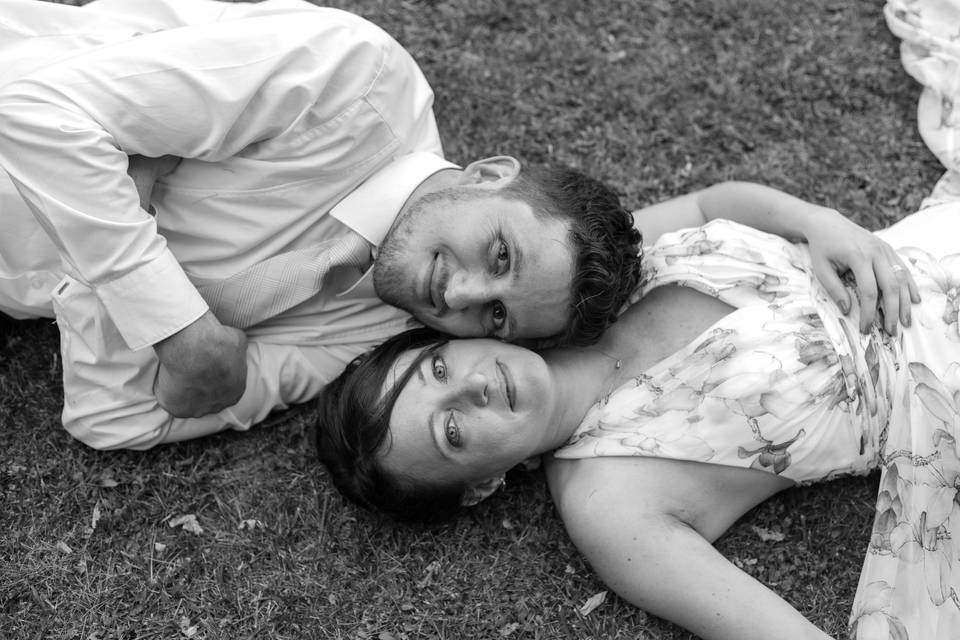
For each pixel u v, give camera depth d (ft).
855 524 8.67
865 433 8.15
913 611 7.79
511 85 11.06
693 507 8.13
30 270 8.57
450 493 8.23
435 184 8.40
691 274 8.38
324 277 8.53
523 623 8.23
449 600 8.34
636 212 9.41
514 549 8.63
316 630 8.15
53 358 9.34
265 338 8.95
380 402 7.98
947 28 10.58
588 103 10.97
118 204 7.43
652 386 8.26
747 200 9.00
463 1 11.48
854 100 10.99
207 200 8.13
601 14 11.48
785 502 8.77
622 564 7.85
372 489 8.17
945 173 10.37
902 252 8.52
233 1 11.00
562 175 8.21
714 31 11.43
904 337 8.13
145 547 8.49
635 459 8.11
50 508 8.59
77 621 8.08
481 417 7.87
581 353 8.54
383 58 8.25
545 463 8.73
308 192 8.25
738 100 10.97
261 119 7.84
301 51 7.86
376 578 8.41
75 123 7.29
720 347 8.07
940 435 7.94
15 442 8.89
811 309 8.16
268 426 9.21
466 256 7.76
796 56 11.27
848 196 10.37
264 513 8.73
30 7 8.44
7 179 8.06
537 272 7.74
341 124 8.07
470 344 8.09
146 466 8.90
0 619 8.03
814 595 8.37
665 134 10.77
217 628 8.11
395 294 8.04
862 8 11.47
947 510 7.97
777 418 7.93
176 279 7.68
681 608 7.70
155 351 7.89
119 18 8.74
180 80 7.53
